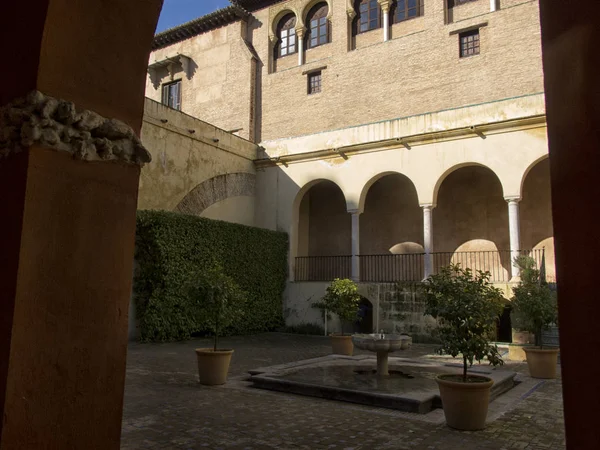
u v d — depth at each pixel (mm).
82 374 3582
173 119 18531
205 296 9203
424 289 6973
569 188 2521
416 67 23438
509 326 18000
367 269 22781
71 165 3621
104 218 3816
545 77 2727
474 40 22453
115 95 3941
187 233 16797
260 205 22453
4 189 3473
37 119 3408
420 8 24234
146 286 15984
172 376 10000
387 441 5855
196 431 6164
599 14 2418
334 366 10625
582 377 2371
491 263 19844
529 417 7102
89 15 3621
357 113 24750
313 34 27281
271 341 17359
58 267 3492
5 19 3629
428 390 8000
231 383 9414
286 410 7320
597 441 2293
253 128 27750
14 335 3213
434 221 21359
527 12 21172
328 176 20859
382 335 9914
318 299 20328
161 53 31969
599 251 2348
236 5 28797
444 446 5703
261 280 19984
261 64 28375
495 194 20141
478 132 17500
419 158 18703
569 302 2465
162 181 17969
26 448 3232
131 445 5574
